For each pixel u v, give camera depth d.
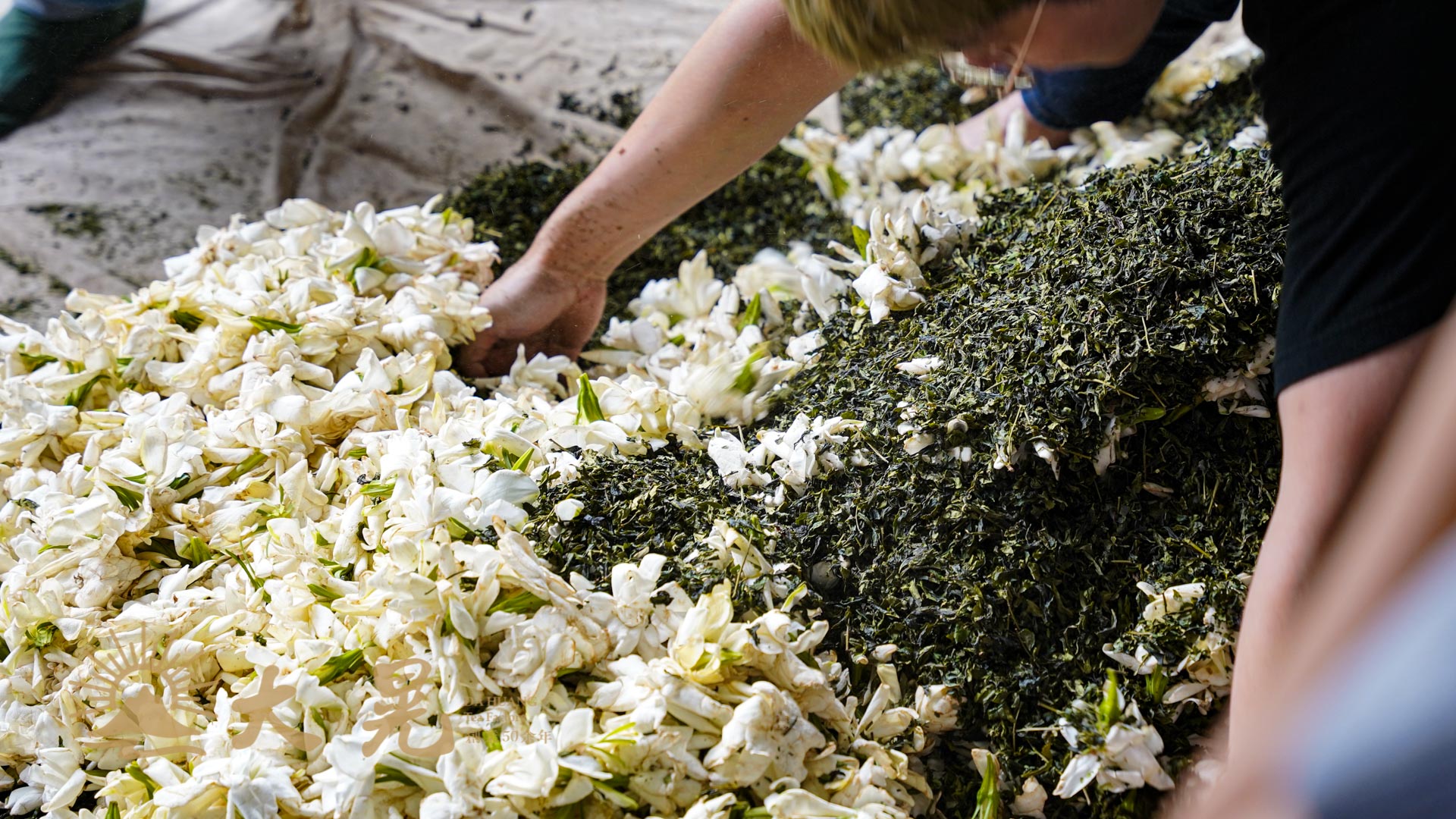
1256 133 1.45
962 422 1.05
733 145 1.26
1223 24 2.05
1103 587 1.03
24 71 2.11
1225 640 0.96
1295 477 0.73
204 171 2.03
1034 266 1.17
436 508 0.99
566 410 1.19
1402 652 0.42
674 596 0.94
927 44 0.75
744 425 1.19
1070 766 0.92
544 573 0.92
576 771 0.84
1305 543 0.71
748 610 0.96
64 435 1.21
